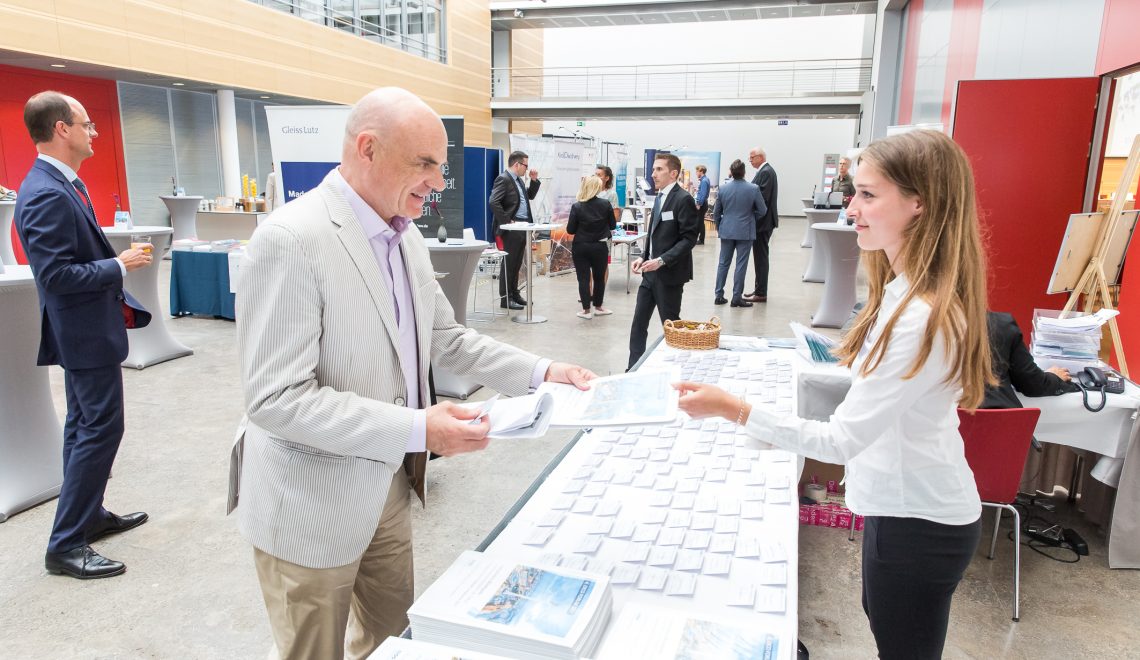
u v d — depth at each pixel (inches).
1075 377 112.6
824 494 122.5
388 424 46.6
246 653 85.1
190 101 479.8
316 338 47.8
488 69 743.7
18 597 95.0
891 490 51.3
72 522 100.4
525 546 53.9
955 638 90.6
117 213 200.8
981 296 47.5
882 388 47.7
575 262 281.3
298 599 52.4
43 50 339.3
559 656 38.7
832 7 594.9
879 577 54.1
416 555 108.0
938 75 348.5
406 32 617.6
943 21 341.1
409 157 48.8
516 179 289.6
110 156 430.3
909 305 47.6
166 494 125.8
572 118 748.0
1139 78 174.1
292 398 46.0
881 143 49.8
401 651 39.0
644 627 41.9
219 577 100.8
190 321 272.8
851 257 260.1
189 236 451.5
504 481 133.9
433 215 234.4
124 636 87.7
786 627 43.6
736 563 51.9
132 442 149.3
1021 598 99.3
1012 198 167.5
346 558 52.2
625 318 284.5
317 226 48.2
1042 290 168.7
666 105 702.5
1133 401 103.3
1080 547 111.0
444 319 66.5
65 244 91.3
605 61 903.1
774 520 59.0
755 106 670.5
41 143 93.5
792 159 900.0
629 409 51.7
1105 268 129.4
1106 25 170.4
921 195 47.3
